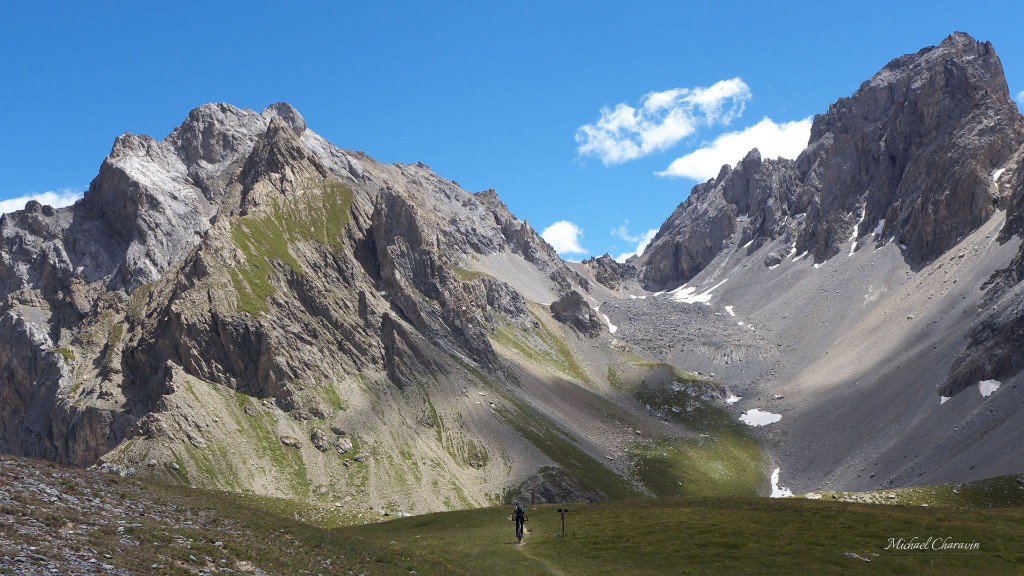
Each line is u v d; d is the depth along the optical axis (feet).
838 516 245.86
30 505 139.64
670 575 192.65
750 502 285.43
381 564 179.22
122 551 124.47
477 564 211.20
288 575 141.90
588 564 208.13
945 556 202.49
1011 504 438.81
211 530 161.68
